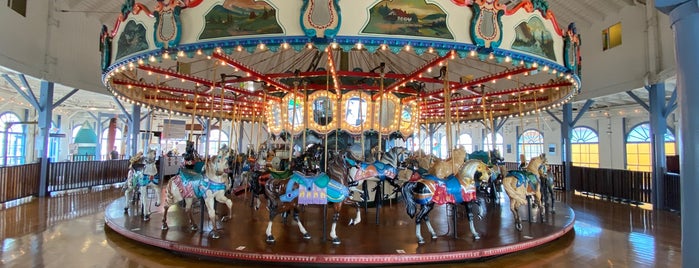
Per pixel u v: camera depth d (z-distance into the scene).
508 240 5.24
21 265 4.55
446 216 7.11
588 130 18.41
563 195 11.76
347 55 9.19
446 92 6.19
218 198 5.49
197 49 4.49
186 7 4.49
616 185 10.78
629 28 10.24
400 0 4.28
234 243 4.96
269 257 4.53
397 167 8.05
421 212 5.10
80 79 11.16
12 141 17.86
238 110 12.38
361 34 4.20
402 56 14.28
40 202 9.20
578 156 18.86
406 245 4.94
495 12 4.52
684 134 2.17
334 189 5.04
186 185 5.41
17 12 8.91
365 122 8.58
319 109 8.53
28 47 9.33
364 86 8.42
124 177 13.87
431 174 5.61
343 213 7.34
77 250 5.23
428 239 5.27
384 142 9.23
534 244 5.29
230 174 9.30
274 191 5.12
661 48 9.24
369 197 8.23
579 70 6.18
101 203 9.23
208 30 4.41
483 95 8.09
